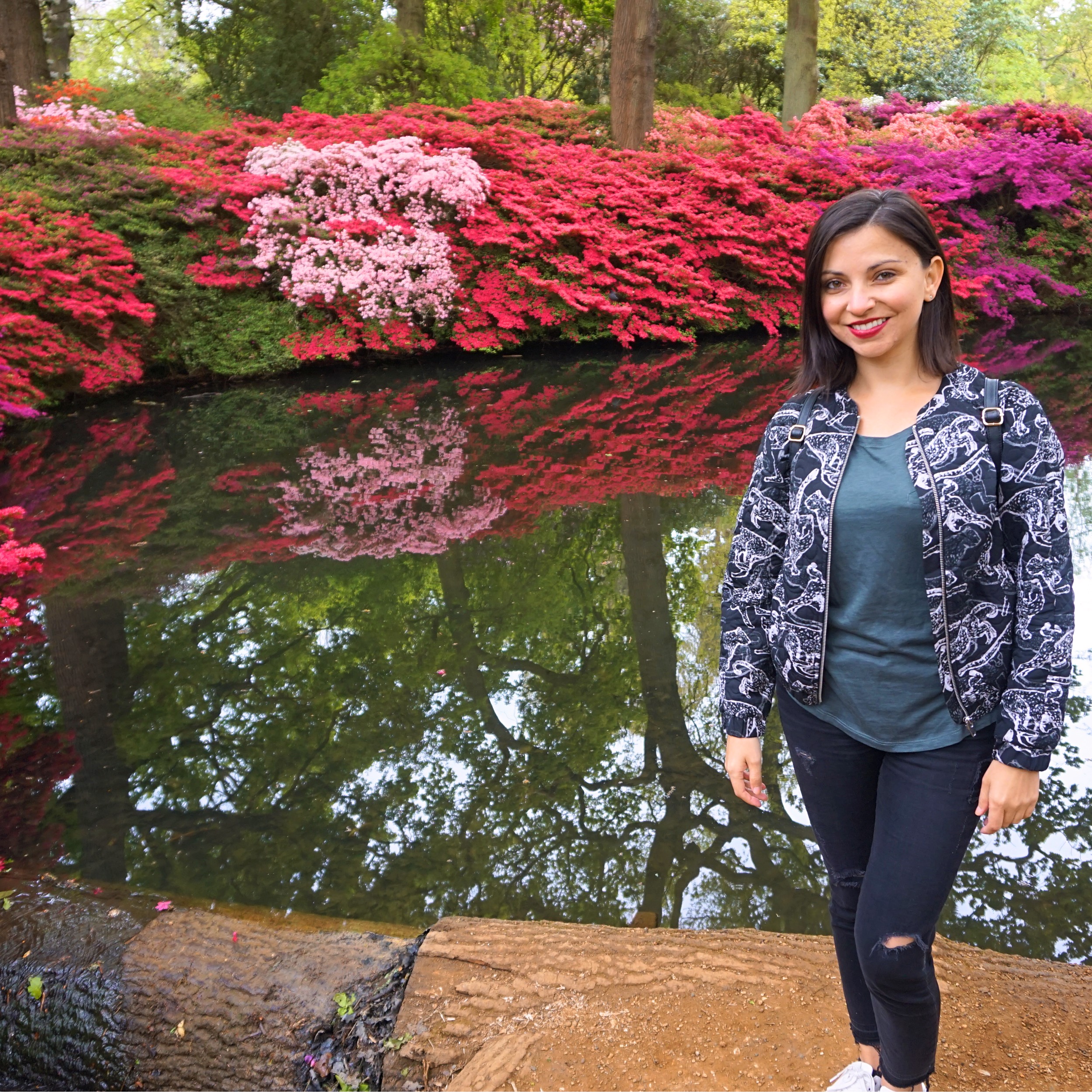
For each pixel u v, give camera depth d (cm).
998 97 3509
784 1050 180
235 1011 202
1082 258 1366
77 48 2466
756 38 2359
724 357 1081
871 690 144
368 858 271
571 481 634
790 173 1327
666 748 331
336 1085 188
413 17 1681
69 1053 203
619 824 287
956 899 246
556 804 296
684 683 375
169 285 949
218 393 946
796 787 308
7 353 750
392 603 454
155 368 991
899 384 146
